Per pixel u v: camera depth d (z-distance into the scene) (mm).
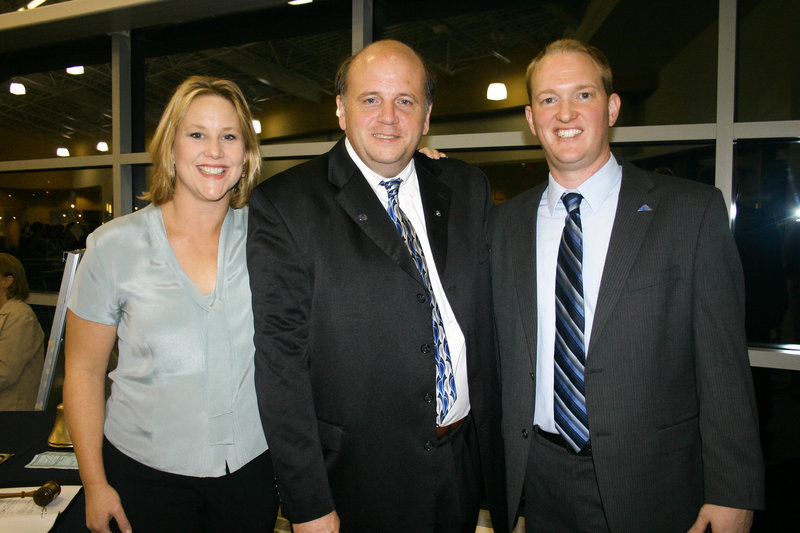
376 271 1352
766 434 2234
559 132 1336
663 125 2303
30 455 1699
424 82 1417
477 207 1619
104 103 3506
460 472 1479
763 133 2145
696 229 1264
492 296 1568
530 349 1403
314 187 1421
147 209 1416
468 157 2752
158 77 3430
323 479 1296
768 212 2207
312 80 3080
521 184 2682
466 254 1504
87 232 3600
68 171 3613
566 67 1326
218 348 1354
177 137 1347
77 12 2924
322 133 3068
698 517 1300
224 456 1358
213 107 1337
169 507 1359
